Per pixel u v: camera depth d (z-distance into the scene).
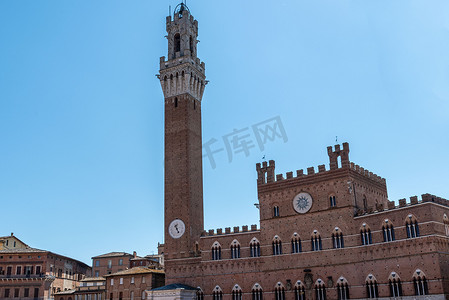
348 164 96.50
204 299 107.69
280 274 99.38
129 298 122.75
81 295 141.62
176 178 121.12
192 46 134.75
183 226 116.06
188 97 127.00
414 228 84.00
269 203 105.50
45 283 142.62
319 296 93.62
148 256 172.75
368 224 90.69
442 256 81.31
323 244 95.50
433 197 85.38
